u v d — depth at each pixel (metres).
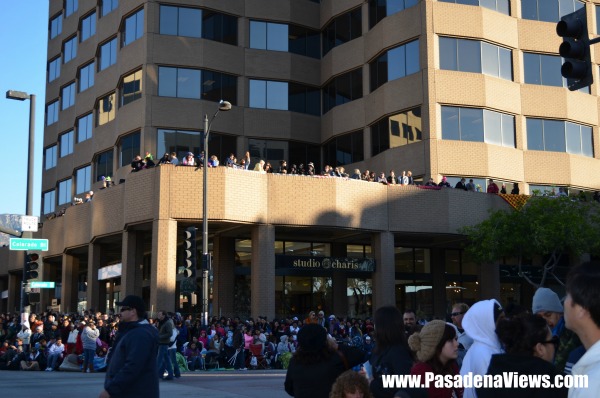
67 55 52.22
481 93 36.62
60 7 54.56
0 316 31.61
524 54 39.22
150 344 6.63
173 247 30.33
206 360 24.91
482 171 36.16
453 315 7.71
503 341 4.60
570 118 39.75
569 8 40.91
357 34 40.16
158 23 38.31
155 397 6.67
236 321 28.42
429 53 36.00
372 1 39.31
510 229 32.50
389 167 37.12
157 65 38.00
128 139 39.06
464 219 34.50
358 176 34.06
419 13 36.56
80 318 28.84
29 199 26.20
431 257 38.91
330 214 32.50
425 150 35.53
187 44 38.53
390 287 33.38
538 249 32.38
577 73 10.78
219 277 35.38
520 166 37.94
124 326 6.81
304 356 5.86
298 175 32.44
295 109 41.56
